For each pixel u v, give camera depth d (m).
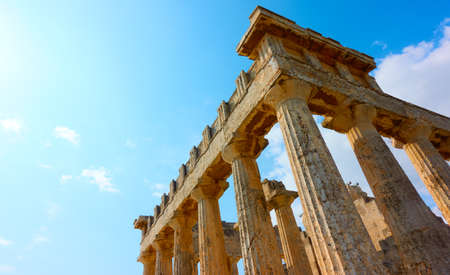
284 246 18.23
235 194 12.76
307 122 9.88
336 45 13.81
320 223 7.93
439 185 12.73
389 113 13.72
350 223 7.72
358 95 12.91
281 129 10.52
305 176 8.80
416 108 15.38
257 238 10.91
